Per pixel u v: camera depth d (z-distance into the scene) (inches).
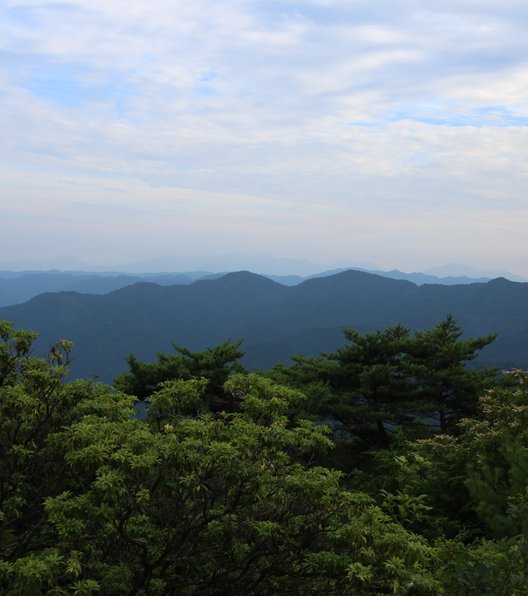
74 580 175.8
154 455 167.9
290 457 197.2
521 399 390.3
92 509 166.4
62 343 242.8
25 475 227.1
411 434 569.6
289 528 185.3
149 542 189.3
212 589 190.1
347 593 175.3
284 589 186.1
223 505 186.7
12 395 215.5
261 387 209.5
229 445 170.7
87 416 206.7
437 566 217.9
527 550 148.1
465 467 336.8
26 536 209.0
